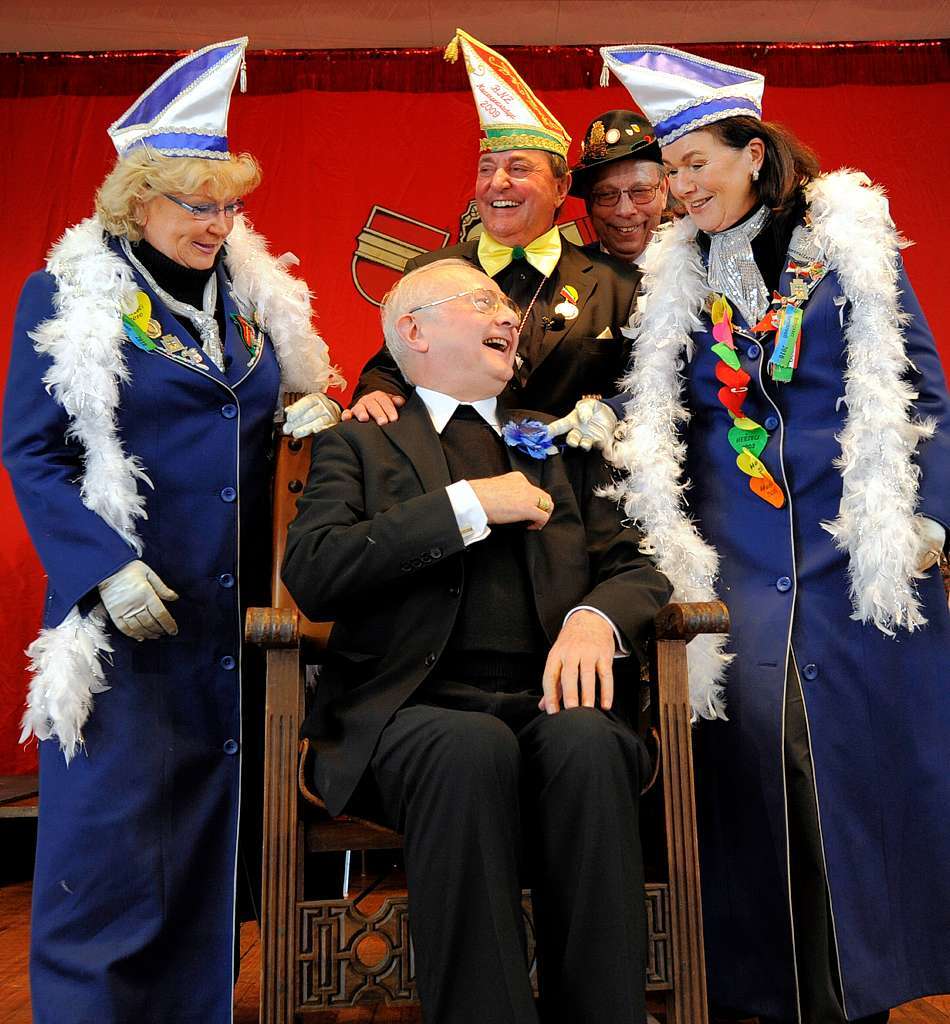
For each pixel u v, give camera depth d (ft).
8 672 13.69
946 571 6.57
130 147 6.53
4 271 14.56
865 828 6.05
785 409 6.52
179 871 6.00
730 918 6.24
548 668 5.35
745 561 6.46
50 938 5.82
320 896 8.18
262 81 14.89
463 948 4.57
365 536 5.46
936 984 5.99
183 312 6.74
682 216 7.17
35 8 14.40
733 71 6.57
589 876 4.72
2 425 6.44
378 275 14.56
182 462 6.47
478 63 8.39
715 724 6.40
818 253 6.54
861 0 14.38
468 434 6.26
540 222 8.37
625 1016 4.57
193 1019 5.88
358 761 5.17
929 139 14.73
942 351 14.28
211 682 6.35
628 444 6.62
